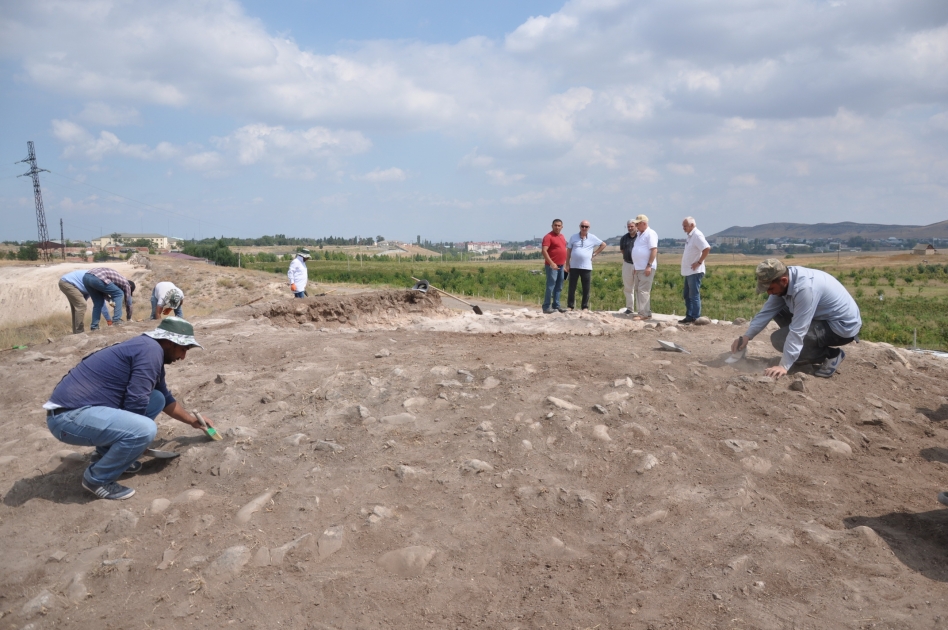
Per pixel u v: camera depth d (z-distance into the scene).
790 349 5.45
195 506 3.78
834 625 2.62
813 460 4.26
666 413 4.85
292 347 7.54
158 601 2.99
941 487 3.96
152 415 4.30
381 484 3.98
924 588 2.88
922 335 20.66
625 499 3.76
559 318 10.59
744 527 3.38
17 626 2.84
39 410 5.84
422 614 2.88
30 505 3.84
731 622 2.68
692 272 9.63
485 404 5.06
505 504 3.74
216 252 69.06
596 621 2.77
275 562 3.24
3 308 23.48
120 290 11.30
